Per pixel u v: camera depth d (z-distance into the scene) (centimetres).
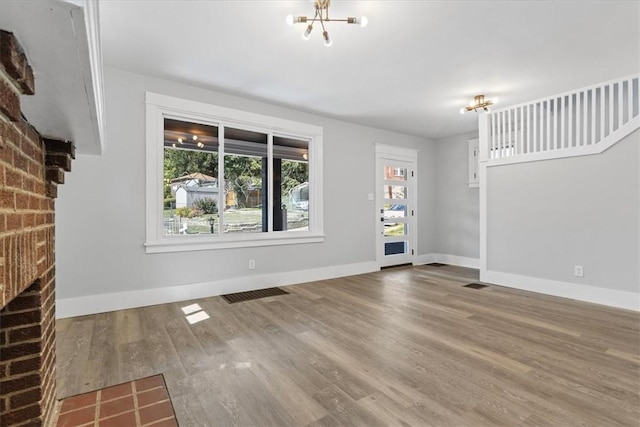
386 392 179
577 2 223
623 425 151
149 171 339
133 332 264
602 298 344
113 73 321
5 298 80
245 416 159
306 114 465
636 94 404
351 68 325
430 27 253
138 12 231
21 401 129
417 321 293
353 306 339
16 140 93
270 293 393
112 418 158
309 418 157
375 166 550
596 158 348
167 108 351
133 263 331
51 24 61
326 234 484
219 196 395
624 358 218
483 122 447
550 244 385
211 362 214
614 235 336
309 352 229
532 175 400
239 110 401
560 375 196
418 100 419
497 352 228
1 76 68
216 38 267
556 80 361
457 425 151
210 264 378
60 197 297
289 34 262
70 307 300
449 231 624
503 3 224
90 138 144
